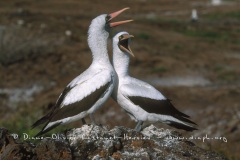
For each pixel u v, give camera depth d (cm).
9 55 2980
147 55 3244
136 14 5312
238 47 3825
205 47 3750
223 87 2730
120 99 997
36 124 930
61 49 3203
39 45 3186
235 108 2220
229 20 5044
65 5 5288
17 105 2388
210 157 898
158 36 3994
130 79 1005
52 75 2859
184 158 875
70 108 912
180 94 2462
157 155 873
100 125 924
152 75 2916
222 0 6256
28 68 2912
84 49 3259
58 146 849
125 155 862
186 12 5516
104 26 959
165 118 1022
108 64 952
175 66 3086
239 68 3195
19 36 3272
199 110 2219
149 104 999
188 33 4256
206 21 4931
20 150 841
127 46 1014
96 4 5512
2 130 884
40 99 2505
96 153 861
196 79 2900
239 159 1405
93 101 917
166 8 5738
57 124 907
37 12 4444
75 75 2881
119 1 5834
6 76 2803
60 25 3853
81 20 4303
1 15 4012
